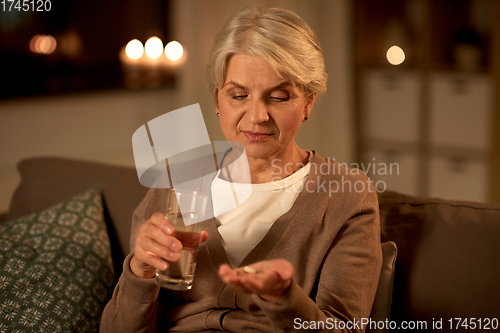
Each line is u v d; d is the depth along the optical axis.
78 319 1.18
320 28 3.87
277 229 1.08
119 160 4.38
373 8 3.71
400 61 3.56
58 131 3.96
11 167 3.69
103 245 1.33
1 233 1.26
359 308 1.00
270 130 1.03
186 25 4.14
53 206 1.38
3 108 3.60
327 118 3.96
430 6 3.34
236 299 1.06
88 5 4.37
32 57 4.05
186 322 1.11
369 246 1.04
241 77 1.00
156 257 0.90
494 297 1.04
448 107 3.36
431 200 1.23
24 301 1.15
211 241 1.10
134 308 1.02
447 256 1.10
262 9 1.02
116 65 4.65
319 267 1.06
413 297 1.10
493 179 3.13
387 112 3.69
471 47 3.28
